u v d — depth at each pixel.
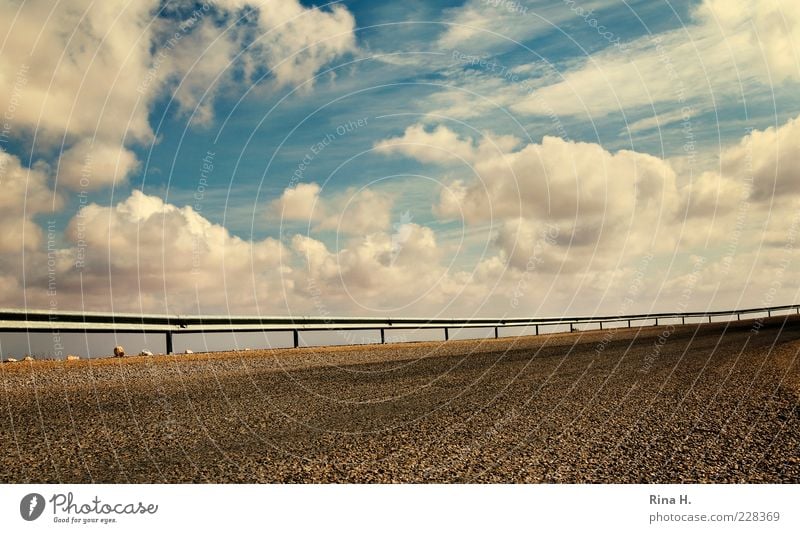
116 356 12.73
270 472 4.65
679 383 8.63
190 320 14.40
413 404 7.32
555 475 4.60
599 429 5.86
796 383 8.40
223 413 6.74
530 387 8.55
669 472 4.65
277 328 16.53
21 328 10.99
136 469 4.72
